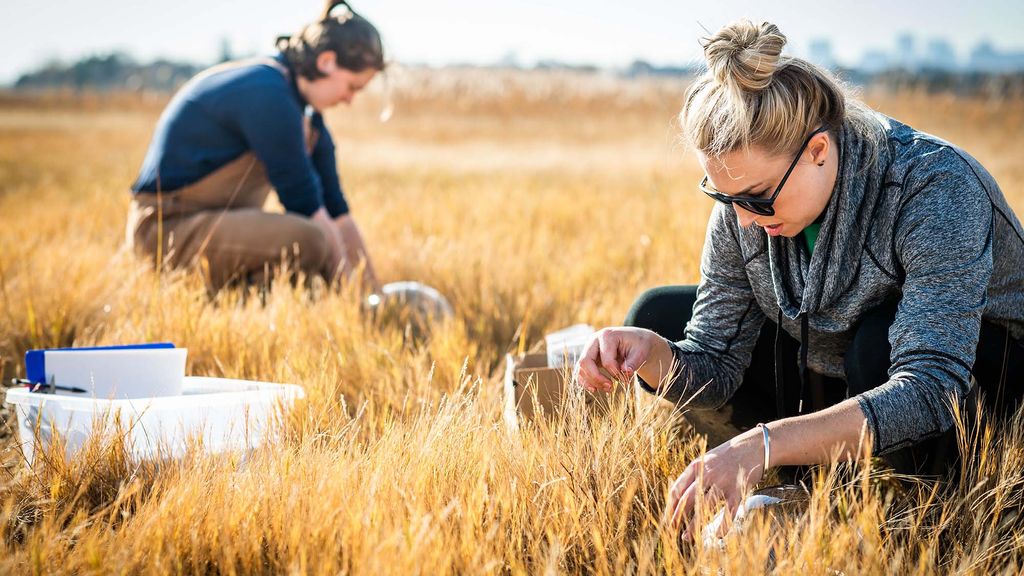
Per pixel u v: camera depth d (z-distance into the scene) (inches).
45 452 92.0
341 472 82.6
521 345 128.0
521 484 82.7
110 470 90.0
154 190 179.8
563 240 245.4
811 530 69.6
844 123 84.2
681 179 450.9
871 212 84.7
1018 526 81.4
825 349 98.1
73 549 77.4
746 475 73.4
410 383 119.3
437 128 1079.0
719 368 97.9
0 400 125.0
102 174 509.7
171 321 141.3
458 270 192.9
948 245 80.2
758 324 100.0
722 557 70.3
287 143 176.9
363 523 74.4
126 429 93.6
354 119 1157.7
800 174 81.0
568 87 1389.0
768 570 71.4
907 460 87.7
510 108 1305.4
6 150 735.7
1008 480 80.0
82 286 161.2
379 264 203.5
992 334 91.2
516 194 351.9
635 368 90.0
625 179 468.8
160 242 168.4
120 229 253.1
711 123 79.4
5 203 352.8
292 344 135.2
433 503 79.8
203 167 178.9
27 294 157.2
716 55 78.9
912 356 78.5
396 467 85.2
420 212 289.9
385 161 622.5
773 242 90.7
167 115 182.4
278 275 173.9
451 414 94.7
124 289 160.7
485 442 88.3
